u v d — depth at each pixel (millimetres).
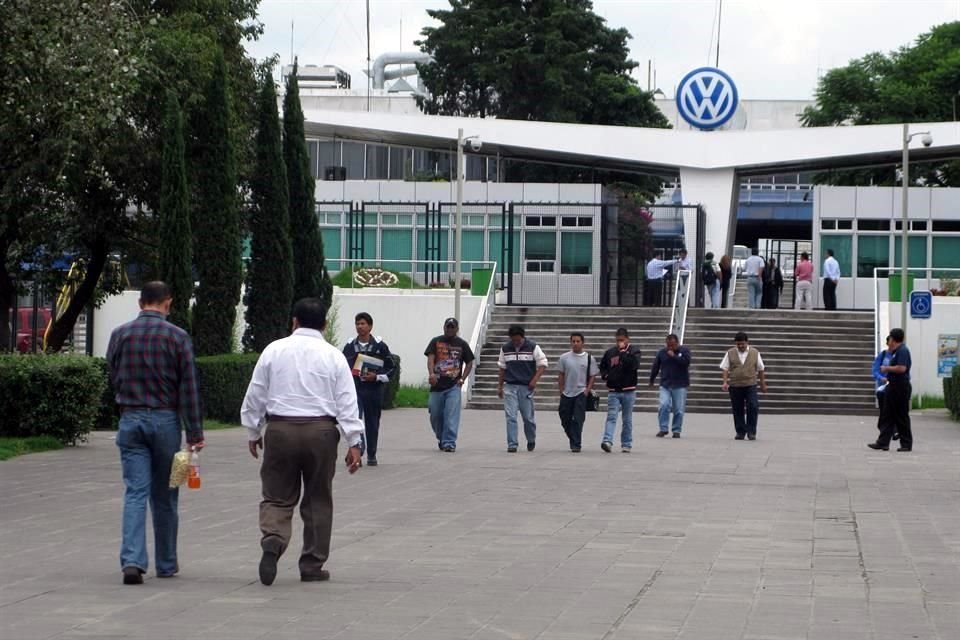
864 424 29844
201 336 27062
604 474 17781
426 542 11445
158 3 31031
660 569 10156
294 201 31828
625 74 70062
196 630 7668
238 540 11391
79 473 16484
